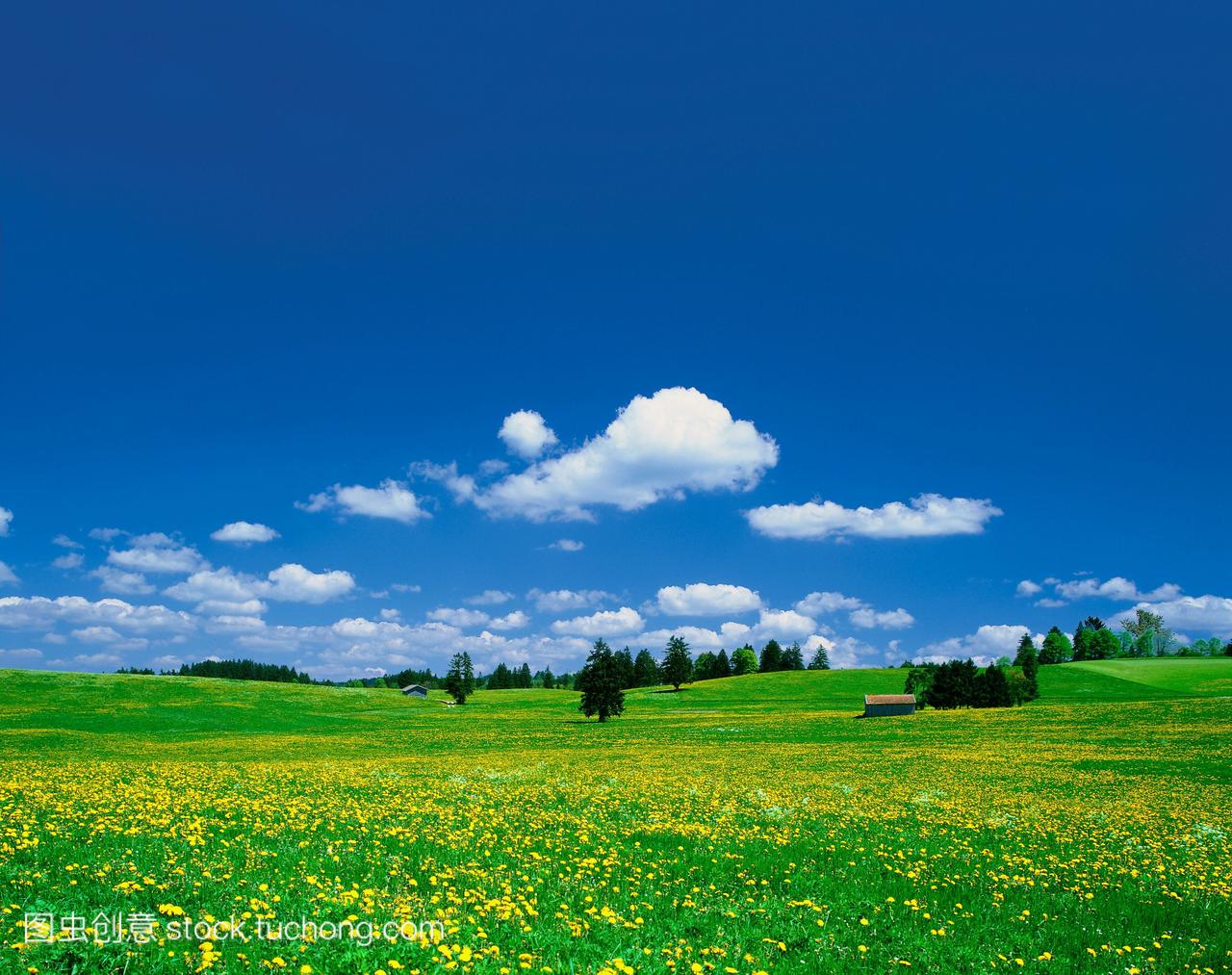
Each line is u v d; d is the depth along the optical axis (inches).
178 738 2893.7
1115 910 550.0
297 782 1134.4
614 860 613.9
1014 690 4852.4
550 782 1295.5
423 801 938.1
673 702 5669.3
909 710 4074.8
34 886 424.2
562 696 6560.0
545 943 391.9
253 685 5590.6
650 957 382.6
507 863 589.6
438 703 5723.4
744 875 597.3
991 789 1337.4
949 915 511.5
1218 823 978.1
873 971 397.4
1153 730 2630.4
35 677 4877.0
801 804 1064.2
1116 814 1037.2
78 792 864.3
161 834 603.5
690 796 1112.2
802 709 4726.9
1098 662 6363.2
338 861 549.3
